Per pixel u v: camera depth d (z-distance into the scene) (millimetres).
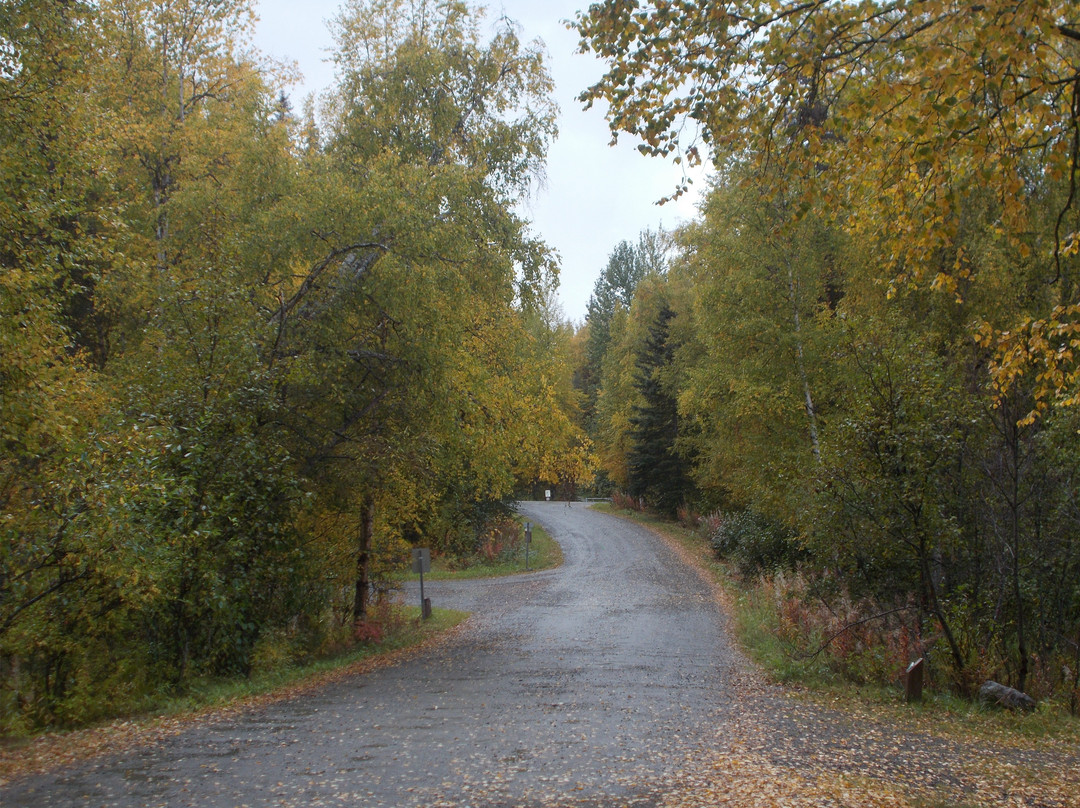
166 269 16422
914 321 17031
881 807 6062
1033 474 11914
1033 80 6211
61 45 11898
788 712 9891
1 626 9461
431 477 17078
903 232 7660
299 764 7355
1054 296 14586
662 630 18094
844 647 12602
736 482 25359
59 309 10820
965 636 11844
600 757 7555
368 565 18203
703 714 9695
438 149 18391
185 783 6766
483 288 16250
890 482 11672
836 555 13031
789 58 6977
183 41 19641
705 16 6996
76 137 12031
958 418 11719
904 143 7055
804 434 20031
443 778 6852
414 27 18672
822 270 21047
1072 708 10547
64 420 9750
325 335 14375
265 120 15406
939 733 8859
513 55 19188
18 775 7121
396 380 15383
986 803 6293
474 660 14523
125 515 9617
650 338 45938
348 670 13773
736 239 21016
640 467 46781
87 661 10586
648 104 7270
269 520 13250
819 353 19312
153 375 12828
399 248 14258
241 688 11648
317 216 14133
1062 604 12352
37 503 9367
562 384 53969
